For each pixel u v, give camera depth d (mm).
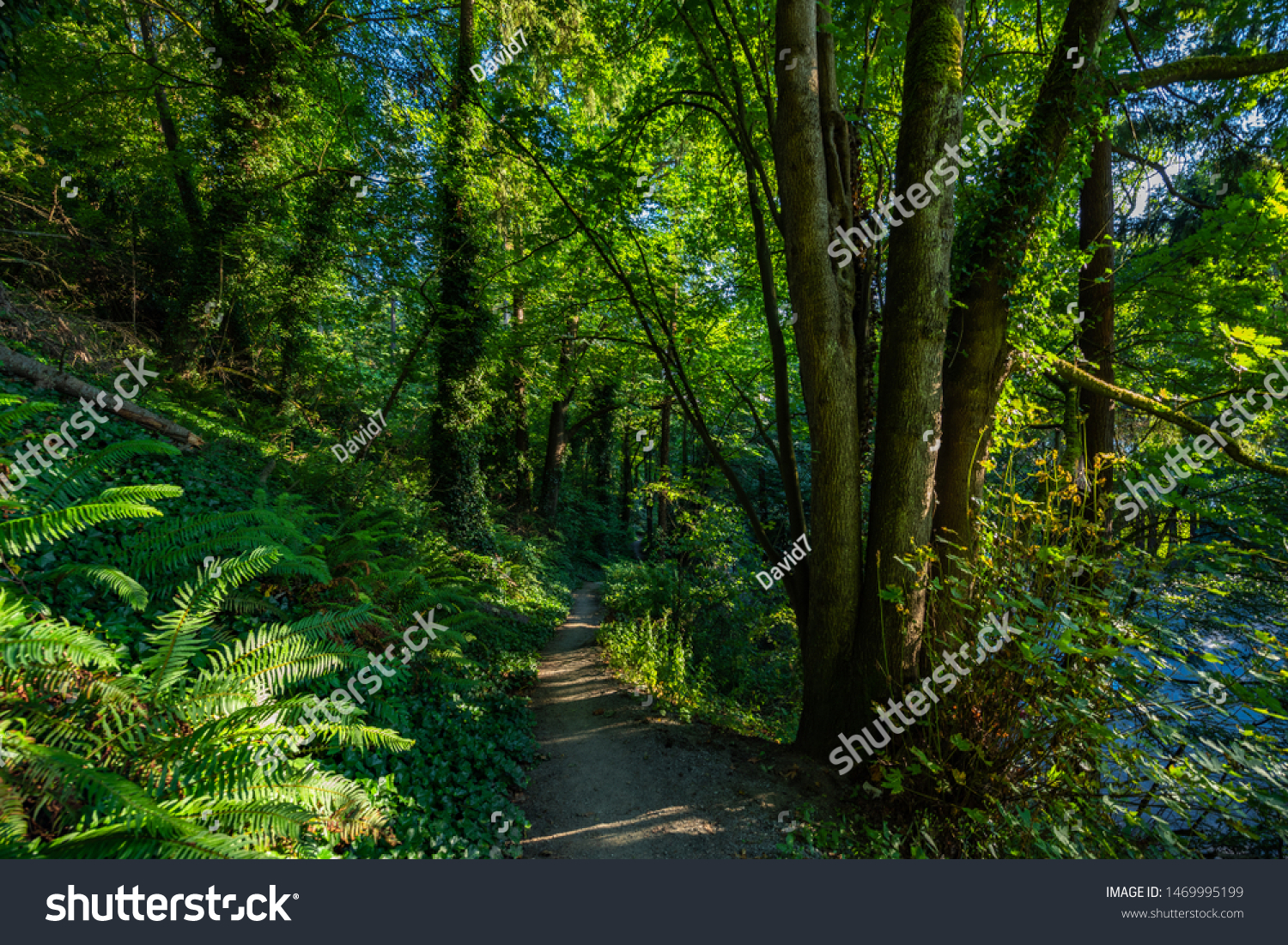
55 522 2994
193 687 2902
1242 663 2818
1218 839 3156
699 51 6762
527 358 13367
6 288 6496
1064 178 5398
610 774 4602
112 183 10523
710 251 8977
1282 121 6766
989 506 4398
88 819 2236
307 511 6156
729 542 10141
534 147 8086
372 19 10836
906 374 4590
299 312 10312
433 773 3947
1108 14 4801
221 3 9172
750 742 5125
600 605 15172
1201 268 6238
